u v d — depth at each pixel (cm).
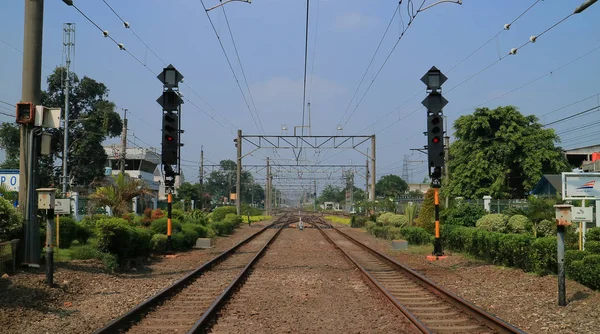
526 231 1745
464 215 2267
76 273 1240
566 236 1551
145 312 929
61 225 1634
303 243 2712
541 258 1291
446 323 868
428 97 1798
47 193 1075
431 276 1412
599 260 1087
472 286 1230
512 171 4169
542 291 1104
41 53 1268
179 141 1936
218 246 2462
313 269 1584
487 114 4181
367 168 5900
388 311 960
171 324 850
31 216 1233
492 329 813
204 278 1381
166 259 1816
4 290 975
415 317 854
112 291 1123
